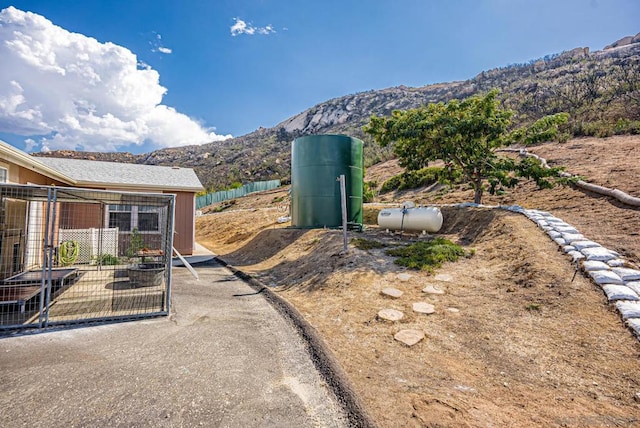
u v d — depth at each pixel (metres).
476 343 3.58
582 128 15.80
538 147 14.99
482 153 9.56
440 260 6.29
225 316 4.68
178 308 5.05
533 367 3.07
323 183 10.63
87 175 10.23
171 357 3.33
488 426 2.30
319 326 4.24
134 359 3.27
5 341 3.67
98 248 8.76
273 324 4.38
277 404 2.57
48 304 4.15
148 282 6.45
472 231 8.03
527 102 27.19
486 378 2.96
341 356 3.41
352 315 4.54
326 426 2.32
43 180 7.80
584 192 8.50
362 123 62.12
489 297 4.64
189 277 7.48
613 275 4.25
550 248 5.54
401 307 4.64
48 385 2.74
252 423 2.32
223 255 11.41
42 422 2.27
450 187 12.90
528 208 8.69
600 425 2.29
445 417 2.40
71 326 4.17
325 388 2.83
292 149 11.60
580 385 2.76
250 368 3.14
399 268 6.19
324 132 67.50
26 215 6.64
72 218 9.30
